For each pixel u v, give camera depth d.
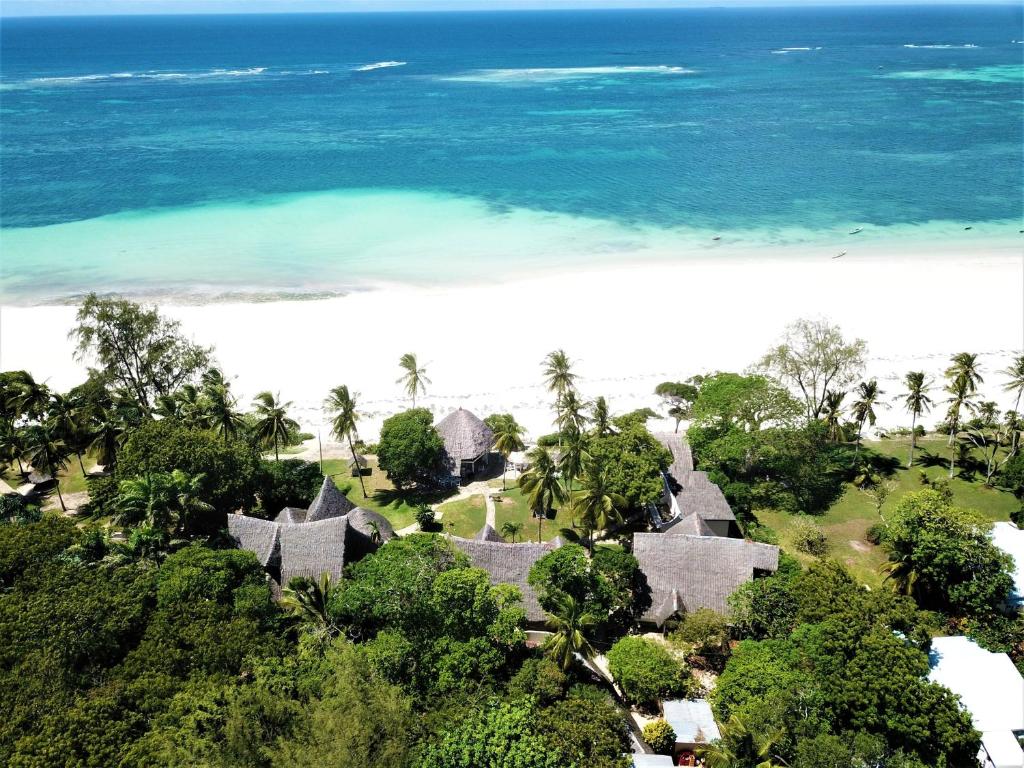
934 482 65.50
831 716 38.38
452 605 42.00
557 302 106.62
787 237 129.88
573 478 62.91
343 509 59.12
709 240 129.50
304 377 88.19
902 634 43.41
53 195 154.75
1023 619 46.12
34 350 93.56
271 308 106.06
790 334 86.38
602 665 46.28
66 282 114.50
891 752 36.72
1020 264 115.44
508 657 42.72
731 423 65.25
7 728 35.12
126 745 34.19
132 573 46.88
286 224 139.50
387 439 65.06
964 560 46.81
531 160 179.12
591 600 46.41
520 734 34.03
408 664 40.41
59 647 39.75
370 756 32.78
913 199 147.00
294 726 34.25
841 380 73.19
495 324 100.38
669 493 60.69
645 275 115.44
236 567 47.53
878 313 100.25
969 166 167.00
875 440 73.38
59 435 66.62
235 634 41.22
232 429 65.00
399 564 44.53
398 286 113.25
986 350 90.06
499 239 131.62
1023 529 56.12
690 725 40.12
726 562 49.41
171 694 37.66
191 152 190.25
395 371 89.25
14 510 58.94
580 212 144.25
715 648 46.47
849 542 58.62
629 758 36.56
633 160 177.38
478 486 67.69
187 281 115.31
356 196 154.75
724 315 101.12
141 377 75.81
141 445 57.69
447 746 33.22
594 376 86.88
